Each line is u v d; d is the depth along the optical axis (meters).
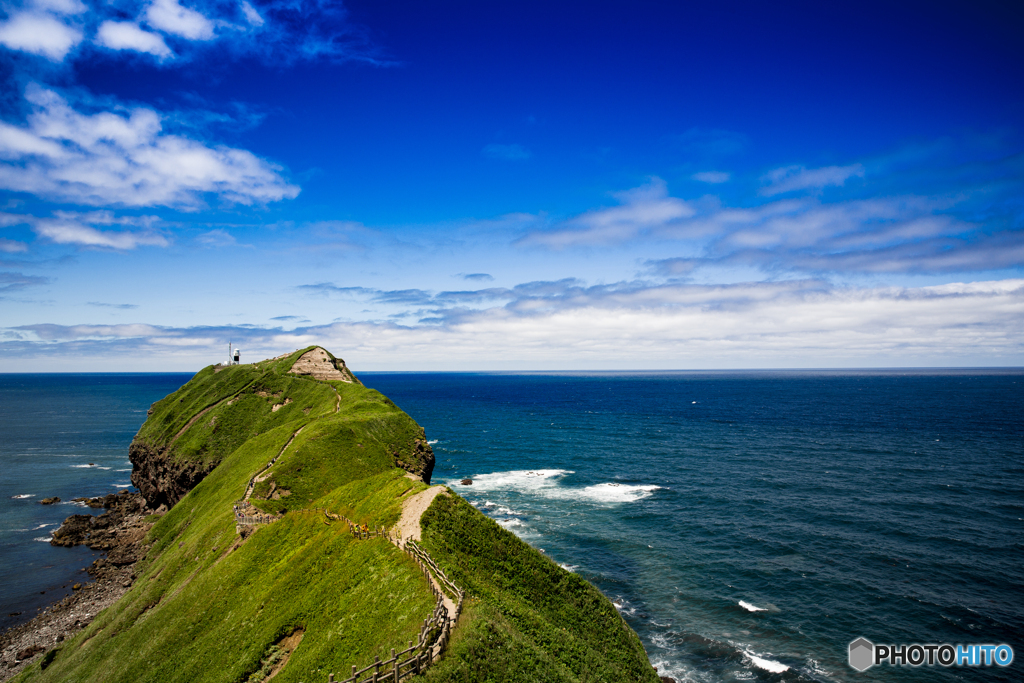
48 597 68.62
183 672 36.44
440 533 40.81
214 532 59.19
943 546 68.31
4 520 100.38
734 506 87.50
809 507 85.38
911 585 58.62
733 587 59.62
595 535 75.81
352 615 33.53
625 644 39.94
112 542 87.31
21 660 53.94
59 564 79.25
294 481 65.62
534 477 111.00
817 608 54.75
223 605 43.62
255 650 34.62
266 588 42.25
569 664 32.75
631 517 83.56
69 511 106.31
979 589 57.41
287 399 113.75
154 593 53.81
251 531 54.56
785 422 181.50
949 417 183.38
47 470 140.12
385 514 45.22
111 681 39.91
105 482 128.25
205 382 128.38
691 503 89.88
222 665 35.22
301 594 38.94
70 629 59.66
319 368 126.69
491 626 30.14
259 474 68.00
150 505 104.00
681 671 45.59
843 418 188.25
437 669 25.86
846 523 77.56
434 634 27.67
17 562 80.06
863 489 94.12
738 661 46.78
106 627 52.41
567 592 42.19
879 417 188.38
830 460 117.75
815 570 62.84
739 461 120.00
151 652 40.81
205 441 99.81
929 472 104.31
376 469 71.12
